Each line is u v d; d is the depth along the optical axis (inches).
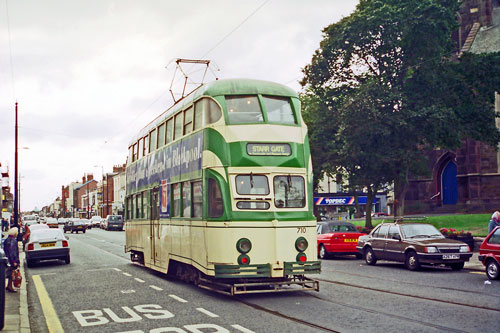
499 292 490.9
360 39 1326.3
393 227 772.6
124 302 466.6
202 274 509.4
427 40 1282.0
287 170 476.7
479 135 1397.6
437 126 1244.5
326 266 792.9
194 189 515.5
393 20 1267.2
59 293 542.3
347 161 1350.9
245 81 496.4
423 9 1254.9
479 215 1551.4
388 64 1343.5
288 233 466.6
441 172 2031.3
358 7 1409.9
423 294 480.1
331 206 3009.4
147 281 622.5
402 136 1274.6
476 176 1857.8
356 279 609.6
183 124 564.1
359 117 1246.3
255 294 496.7
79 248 1295.5
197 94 521.7
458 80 1350.9
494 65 1389.0
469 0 2027.6
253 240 457.4
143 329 349.4
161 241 634.8
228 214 457.7
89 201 5615.2
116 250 1222.3
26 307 461.4
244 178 465.4
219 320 372.2
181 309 422.3
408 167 1336.1
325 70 1450.5
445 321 352.5
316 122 1446.9
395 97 1242.6
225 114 476.1
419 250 700.0
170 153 609.3
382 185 1594.5
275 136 478.9
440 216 1604.3
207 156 480.1
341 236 927.7
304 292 503.2
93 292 538.3
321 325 344.8
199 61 777.6
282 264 460.8
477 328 329.4
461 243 698.2
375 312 388.8
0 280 346.9
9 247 560.1
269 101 489.1
